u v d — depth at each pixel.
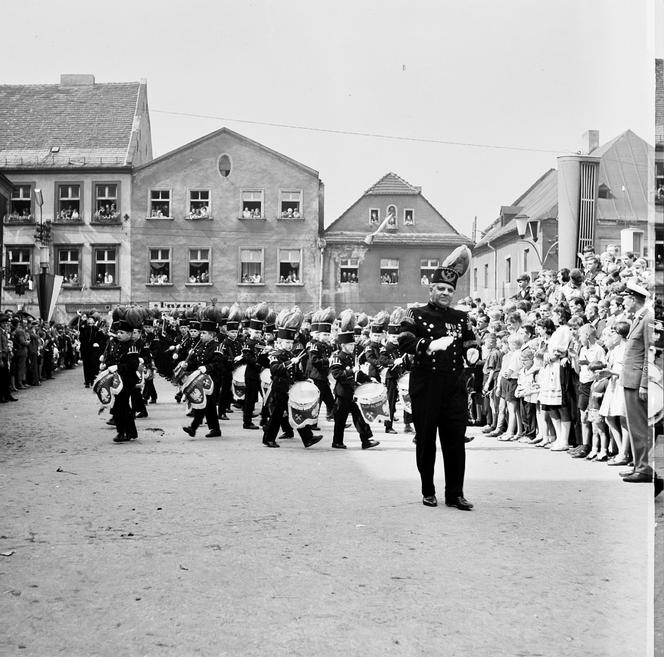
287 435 14.67
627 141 34.88
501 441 14.38
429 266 49.31
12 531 7.63
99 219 47.97
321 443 14.02
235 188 48.38
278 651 4.91
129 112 49.78
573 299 15.01
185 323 20.78
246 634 5.16
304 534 7.54
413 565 6.58
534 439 13.99
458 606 5.66
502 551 7.00
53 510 8.52
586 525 7.88
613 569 6.47
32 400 21.72
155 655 4.86
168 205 48.44
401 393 15.34
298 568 6.49
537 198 44.03
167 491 9.52
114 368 14.00
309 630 5.22
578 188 24.66
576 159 24.38
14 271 47.91
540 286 21.86
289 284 48.53
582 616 5.47
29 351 26.70
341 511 8.50
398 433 15.71
